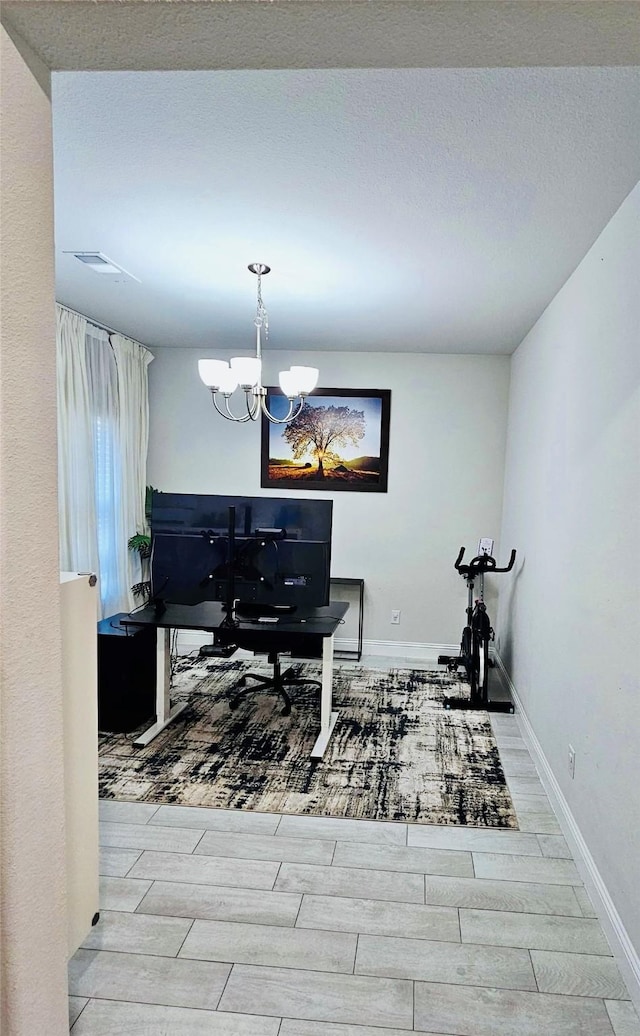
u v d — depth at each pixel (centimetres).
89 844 202
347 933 208
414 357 525
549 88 164
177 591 342
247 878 236
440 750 354
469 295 352
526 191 225
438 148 198
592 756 236
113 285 351
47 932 134
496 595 526
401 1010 178
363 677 485
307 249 289
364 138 193
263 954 198
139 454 528
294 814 282
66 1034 143
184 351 540
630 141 189
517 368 476
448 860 250
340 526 542
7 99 111
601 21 104
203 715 399
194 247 290
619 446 221
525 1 100
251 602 339
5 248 113
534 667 359
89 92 171
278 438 539
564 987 187
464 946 203
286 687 457
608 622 224
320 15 105
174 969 191
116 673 364
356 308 387
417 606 539
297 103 175
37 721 128
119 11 106
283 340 494
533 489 388
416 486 532
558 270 302
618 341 227
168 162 211
